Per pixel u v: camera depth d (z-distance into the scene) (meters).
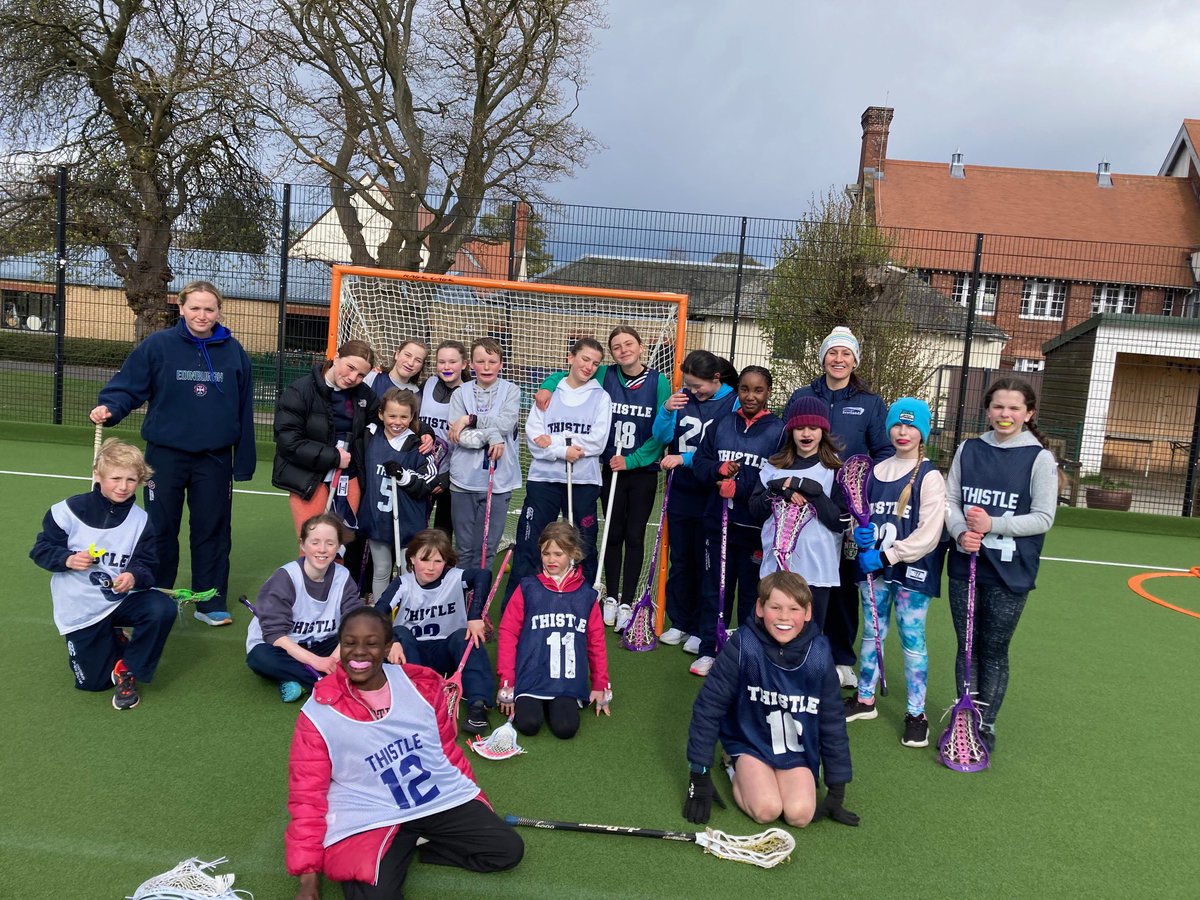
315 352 10.94
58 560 3.67
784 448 4.08
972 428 13.47
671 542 5.07
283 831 2.88
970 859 2.96
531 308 6.93
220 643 4.62
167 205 12.28
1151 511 12.34
